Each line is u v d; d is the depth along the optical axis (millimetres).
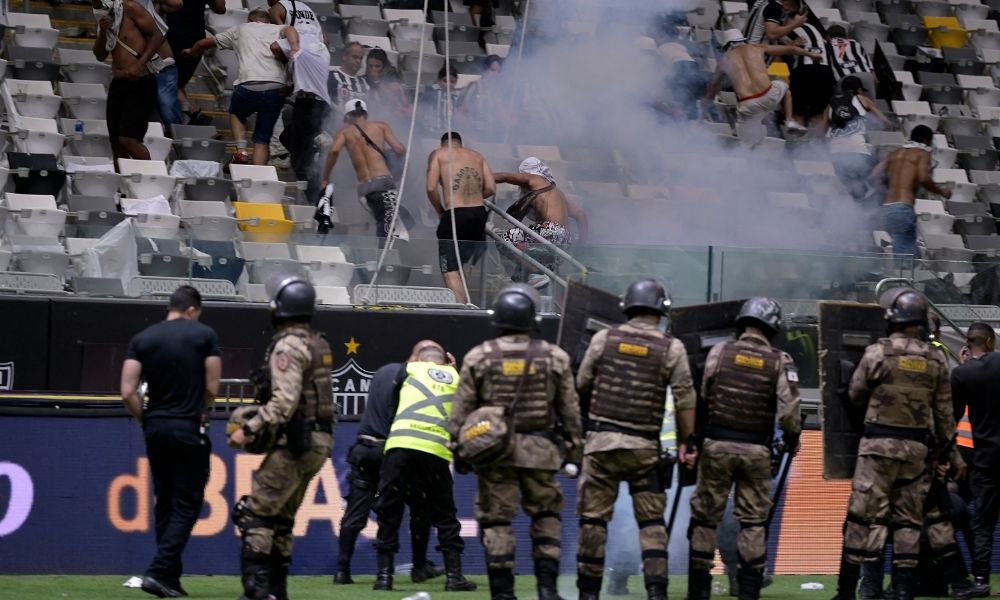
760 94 67375
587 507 30156
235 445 28031
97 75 61250
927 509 35781
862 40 81188
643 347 29797
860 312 33938
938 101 79000
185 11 59062
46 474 35812
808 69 69188
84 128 57906
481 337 44125
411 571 36844
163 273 42500
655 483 30094
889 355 32281
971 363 37281
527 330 28953
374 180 51719
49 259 41844
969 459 38094
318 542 37594
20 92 56844
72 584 33844
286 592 30391
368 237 44344
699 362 33344
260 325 42219
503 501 28688
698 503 31562
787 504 40375
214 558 36625
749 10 77125
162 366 31422
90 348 41250
